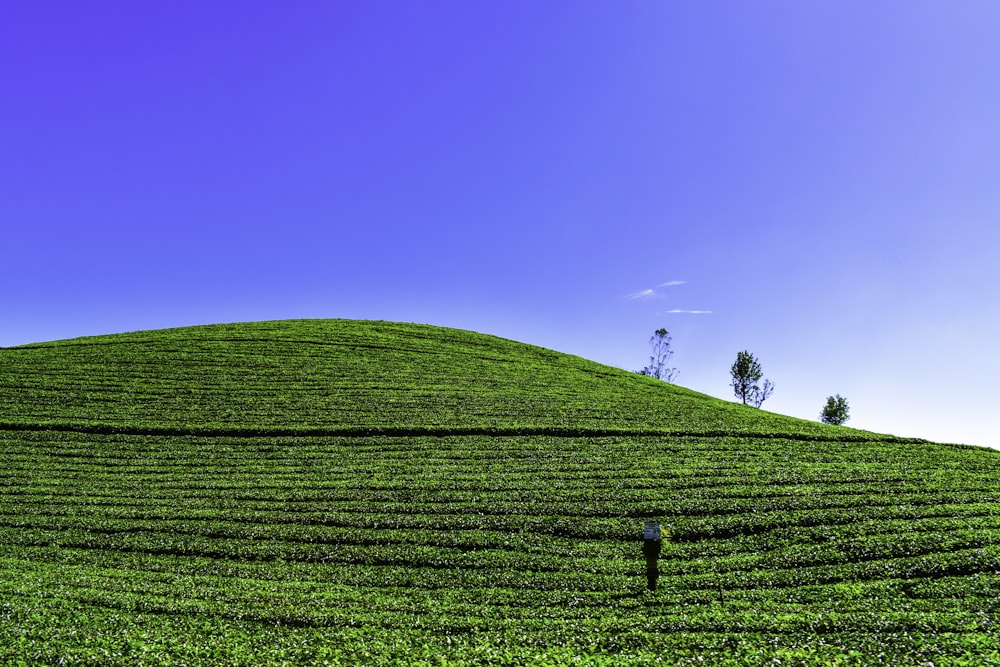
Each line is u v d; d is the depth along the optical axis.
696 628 19.48
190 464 40.06
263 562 26.77
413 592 23.48
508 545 28.02
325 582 24.48
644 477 36.38
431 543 28.45
